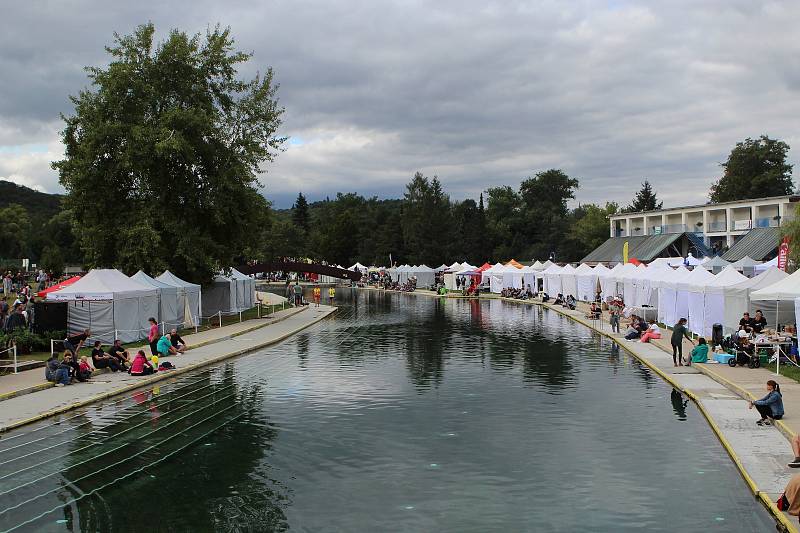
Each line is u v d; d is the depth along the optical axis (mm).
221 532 9914
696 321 31969
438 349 30812
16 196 166625
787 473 11781
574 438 14859
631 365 25438
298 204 178875
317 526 10109
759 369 22031
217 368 25344
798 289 22672
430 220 117125
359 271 111062
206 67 43031
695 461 13039
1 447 14281
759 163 94500
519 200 134250
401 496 11359
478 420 16641
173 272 41500
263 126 45438
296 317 49844
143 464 13211
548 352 29359
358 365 25984
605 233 107250
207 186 42344
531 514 10484
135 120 39781
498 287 79875
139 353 22984
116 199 40562
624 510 10562
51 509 10844
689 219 84938
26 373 22156
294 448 14297
